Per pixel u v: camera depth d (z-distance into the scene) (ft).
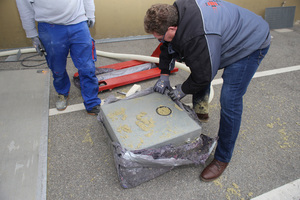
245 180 5.55
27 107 7.66
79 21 6.16
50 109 7.79
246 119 7.59
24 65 10.29
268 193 5.24
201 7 3.98
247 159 6.12
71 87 9.07
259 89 9.30
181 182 5.48
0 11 10.88
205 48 3.90
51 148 6.26
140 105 5.90
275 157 6.20
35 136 6.53
